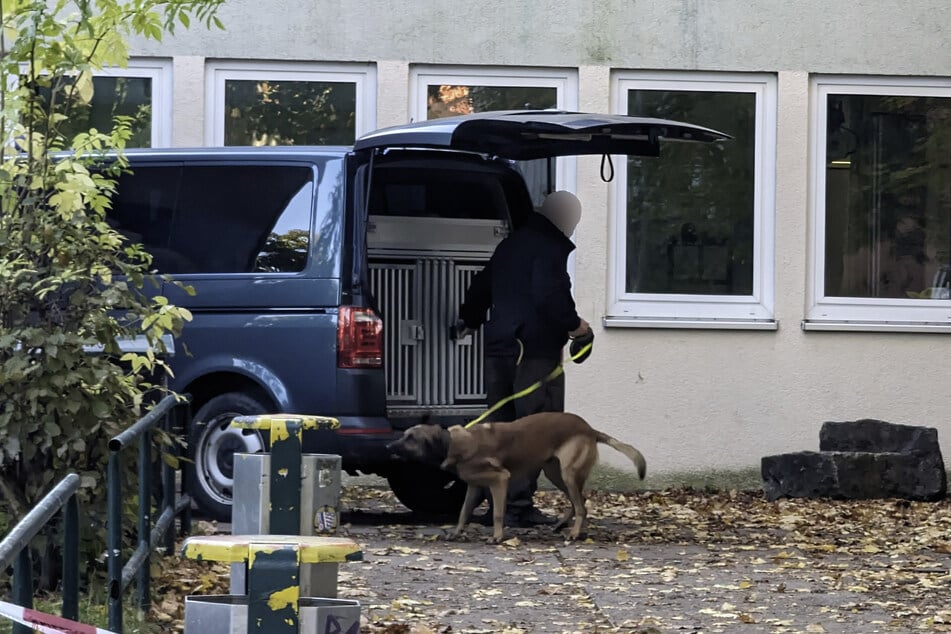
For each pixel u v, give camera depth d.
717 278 19.17
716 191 19.19
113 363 10.41
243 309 13.42
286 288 13.34
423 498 15.16
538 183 15.73
